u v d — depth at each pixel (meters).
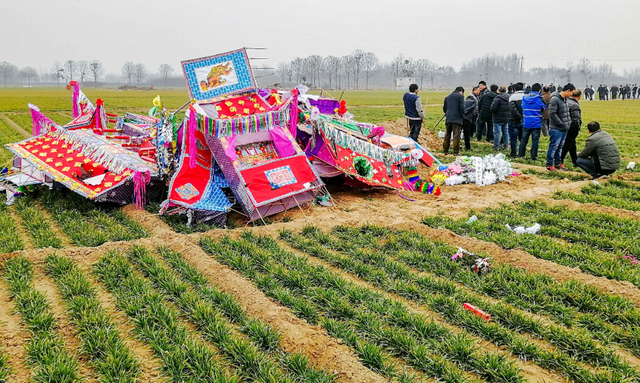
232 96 11.21
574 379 4.90
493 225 9.21
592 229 8.84
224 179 10.72
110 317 6.03
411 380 4.84
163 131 10.91
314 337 5.54
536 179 13.16
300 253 8.21
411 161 12.80
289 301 6.31
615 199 10.83
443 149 18.23
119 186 10.57
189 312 6.07
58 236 9.00
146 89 132.00
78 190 10.45
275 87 12.40
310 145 12.19
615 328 5.75
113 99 64.00
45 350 5.23
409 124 16.75
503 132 18.00
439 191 12.01
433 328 5.64
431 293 6.57
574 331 5.60
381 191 12.33
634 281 6.77
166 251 8.01
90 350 5.29
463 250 7.77
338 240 8.61
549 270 7.16
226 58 11.21
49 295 6.55
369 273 7.19
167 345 5.34
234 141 10.50
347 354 5.22
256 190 9.99
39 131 13.44
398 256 7.83
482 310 6.12
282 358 5.21
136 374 4.92
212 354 5.21
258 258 7.69
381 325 5.80
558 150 14.56
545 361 5.11
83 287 6.58
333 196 11.90
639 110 42.22
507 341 5.46
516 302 6.32
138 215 10.10
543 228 9.03
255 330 5.59
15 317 6.01
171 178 10.21
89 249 7.84
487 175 12.98
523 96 15.90
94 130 13.34
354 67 173.75
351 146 11.84
